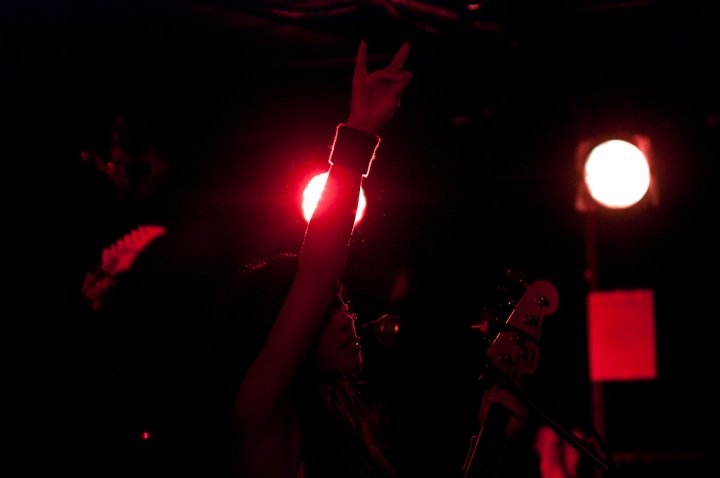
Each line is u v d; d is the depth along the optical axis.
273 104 5.46
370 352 4.88
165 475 2.41
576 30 4.74
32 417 2.74
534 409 1.44
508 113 5.66
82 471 2.60
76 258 3.57
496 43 4.88
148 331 2.67
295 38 5.08
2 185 4.15
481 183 5.99
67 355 2.73
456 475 4.10
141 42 4.89
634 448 7.09
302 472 1.24
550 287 1.66
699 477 6.47
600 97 5.36
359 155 1.13
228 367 1.27
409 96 5.57
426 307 5.92
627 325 5.73
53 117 4.67
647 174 4.98
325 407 1.31
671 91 5.33
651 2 4.42
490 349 1.56
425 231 5.90
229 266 3.00
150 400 2.58
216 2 4.50
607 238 6.75
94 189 3.61
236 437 1.17
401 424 4.41
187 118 5.27
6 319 3.16
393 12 4.46
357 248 5.73
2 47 4.63
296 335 1.10
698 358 7.44
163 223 3.23
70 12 4.53
